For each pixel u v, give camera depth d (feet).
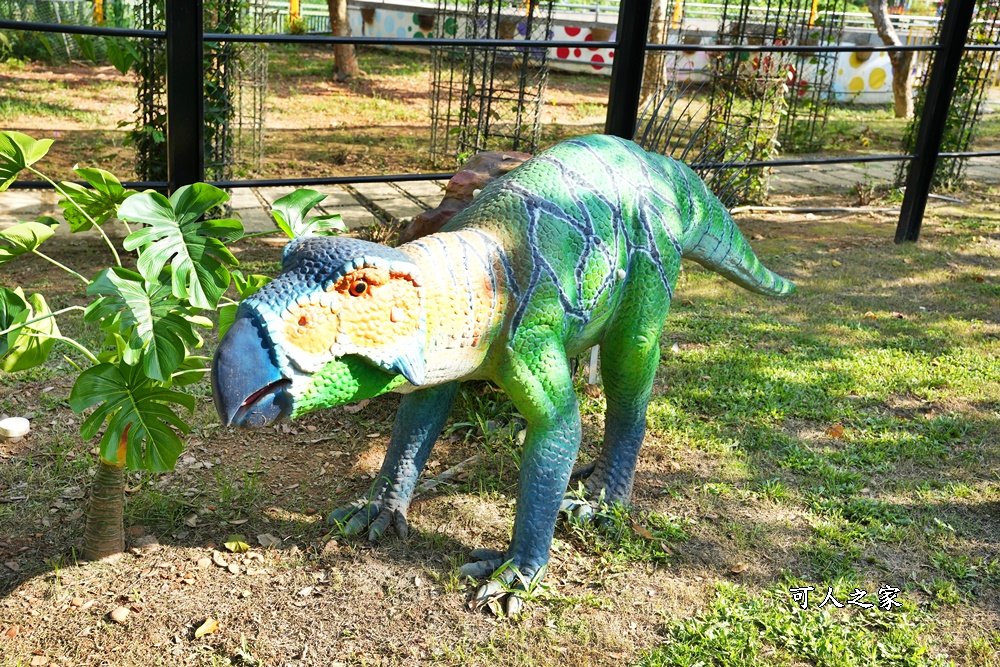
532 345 10.46
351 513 12.67
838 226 29.68
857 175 37.60
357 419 15.55
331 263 8.48
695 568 12.28
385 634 10.78
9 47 44.11
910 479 14.66
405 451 12.66
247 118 41.47
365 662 10.33
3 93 42.19
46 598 10.93
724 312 21.35
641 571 12.14
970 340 20.33
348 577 11.69
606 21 66.80
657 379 17.66
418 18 66.28
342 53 54.24
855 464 15.05
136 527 12.32
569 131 44.16
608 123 18.17
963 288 23.76
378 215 27.96
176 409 15.29
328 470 14.05
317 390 8.59
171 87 14.79
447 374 10.03
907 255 26.37
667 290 12.03
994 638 11.20
